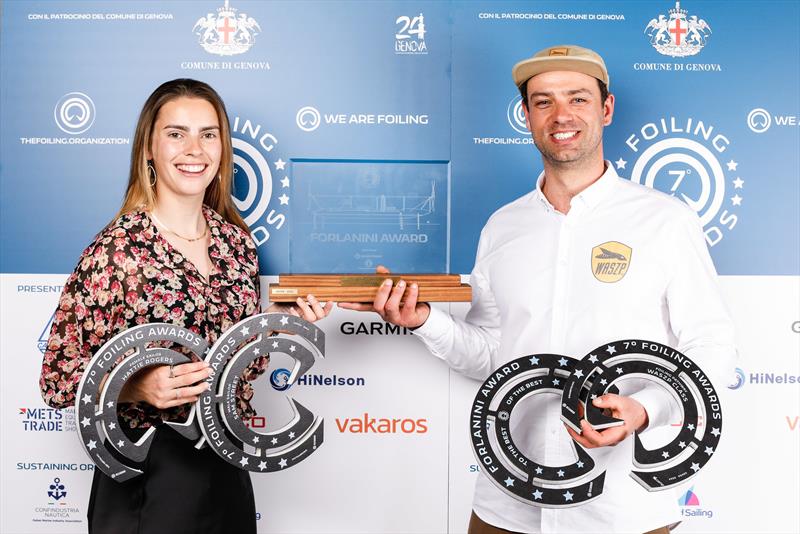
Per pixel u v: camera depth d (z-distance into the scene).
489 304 2.22
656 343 1.71
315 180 2.65
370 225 2.66
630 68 2.64
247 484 2.08
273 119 2.63
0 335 2.62
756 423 2.65
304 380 2.62
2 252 2.62
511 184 2.66
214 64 2.62
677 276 1.96
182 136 2.08
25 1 2.59
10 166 2.62
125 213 2.07
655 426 1.72
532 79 2.07
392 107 2.64
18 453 2.61
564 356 1.75
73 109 2.61
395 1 2.62
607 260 1.99
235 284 2.08
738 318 2.67
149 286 1.92
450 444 2.64
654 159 2.66
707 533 2.64
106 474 1.75
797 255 2.67
